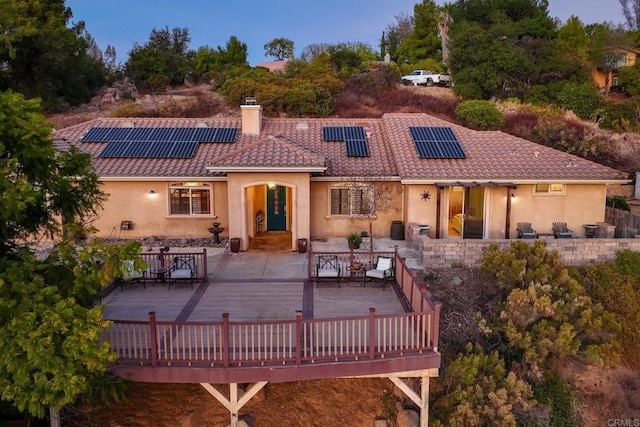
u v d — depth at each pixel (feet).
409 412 39.83
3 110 27.14
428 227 63.82
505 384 41.42
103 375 32.17
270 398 40.63
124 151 70.74
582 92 124.67
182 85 163.32
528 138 108.47
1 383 25.52
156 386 40.40
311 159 61.26
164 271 49.19
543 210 67.77
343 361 33.55
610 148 103.14
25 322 24.89
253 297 46.57
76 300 29.96
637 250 57.26
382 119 84.43
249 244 67.05
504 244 55.72
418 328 34.83
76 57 134.72
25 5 124.36
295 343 35.94
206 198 69.41
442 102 129.18
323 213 69.87
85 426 37.04
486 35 136.98
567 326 44.04
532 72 133.08
